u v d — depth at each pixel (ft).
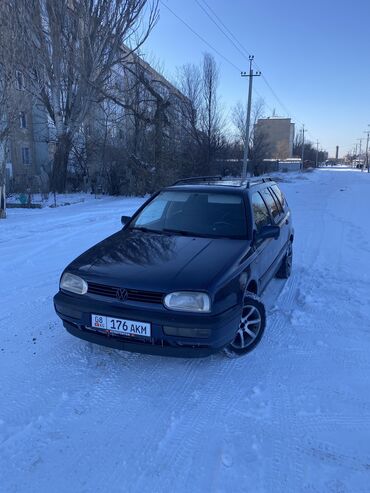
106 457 8.75
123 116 78.38
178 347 10.91
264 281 15.56
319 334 14.56
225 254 12.54
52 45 66.90
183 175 84.43
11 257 24.64
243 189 16.10
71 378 11.59
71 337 14.05
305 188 96.43
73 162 83.41
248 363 12.57
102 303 11.35
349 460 8.77
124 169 74.43
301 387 11.36
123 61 75.15
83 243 28.99
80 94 71.61
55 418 9.94
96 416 10.03
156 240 13.99
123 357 12.75
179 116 94.68
